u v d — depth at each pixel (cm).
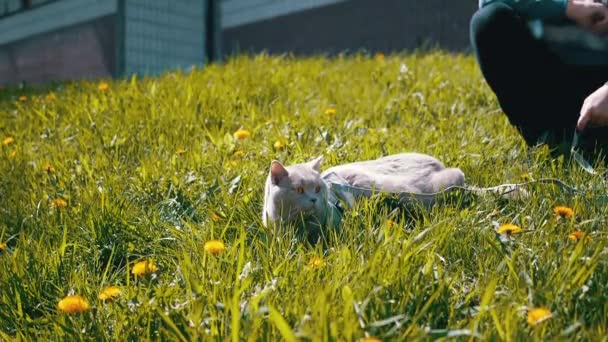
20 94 831
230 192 389
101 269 344
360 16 1301
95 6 1545
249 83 661
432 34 1204
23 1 1742
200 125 540
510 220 337
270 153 450
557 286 252
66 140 533
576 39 419
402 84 656
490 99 580
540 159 424
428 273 263
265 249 317
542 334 225
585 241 281
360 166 379
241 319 241
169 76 755
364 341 209
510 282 263
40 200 405
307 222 337
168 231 357
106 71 1530
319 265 281
